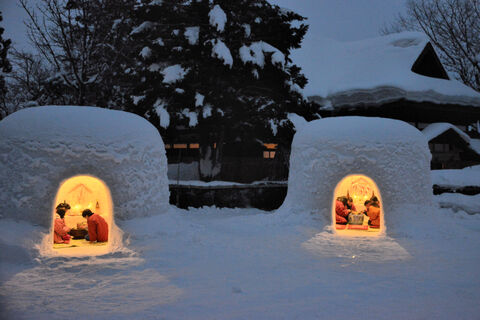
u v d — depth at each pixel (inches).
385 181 352.5
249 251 277.6
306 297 180.9
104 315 157.8
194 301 175.3
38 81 771.4
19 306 167.8
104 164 287.9
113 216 296.0
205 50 565.9
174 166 701.3
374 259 255.0
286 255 265.9
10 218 264.7
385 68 956.6
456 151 892.6
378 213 366.6
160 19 613.6
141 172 310.2
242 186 548.1
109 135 295.0
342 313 161.3
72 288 193.5
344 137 363.9
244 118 586.6
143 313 160.1
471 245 299.4
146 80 585.9
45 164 270.7
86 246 284.8
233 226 371.6
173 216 338.0
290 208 385.7
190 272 223.0
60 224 293.4
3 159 275.9
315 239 316.8
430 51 975.6
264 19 617.9
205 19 594.6
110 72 687.1
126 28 719.7
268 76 593.9
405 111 879.7
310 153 378.3
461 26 1157.1
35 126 281.0
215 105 568.4
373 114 909.8
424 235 329.1
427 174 374.9
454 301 176.7
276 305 170.4
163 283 202.1
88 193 325.7
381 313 161.5
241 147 705.0
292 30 636.1
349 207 378.6
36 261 237.5
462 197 499.2
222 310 164.2
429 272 224.5
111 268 228.8
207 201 531.2
